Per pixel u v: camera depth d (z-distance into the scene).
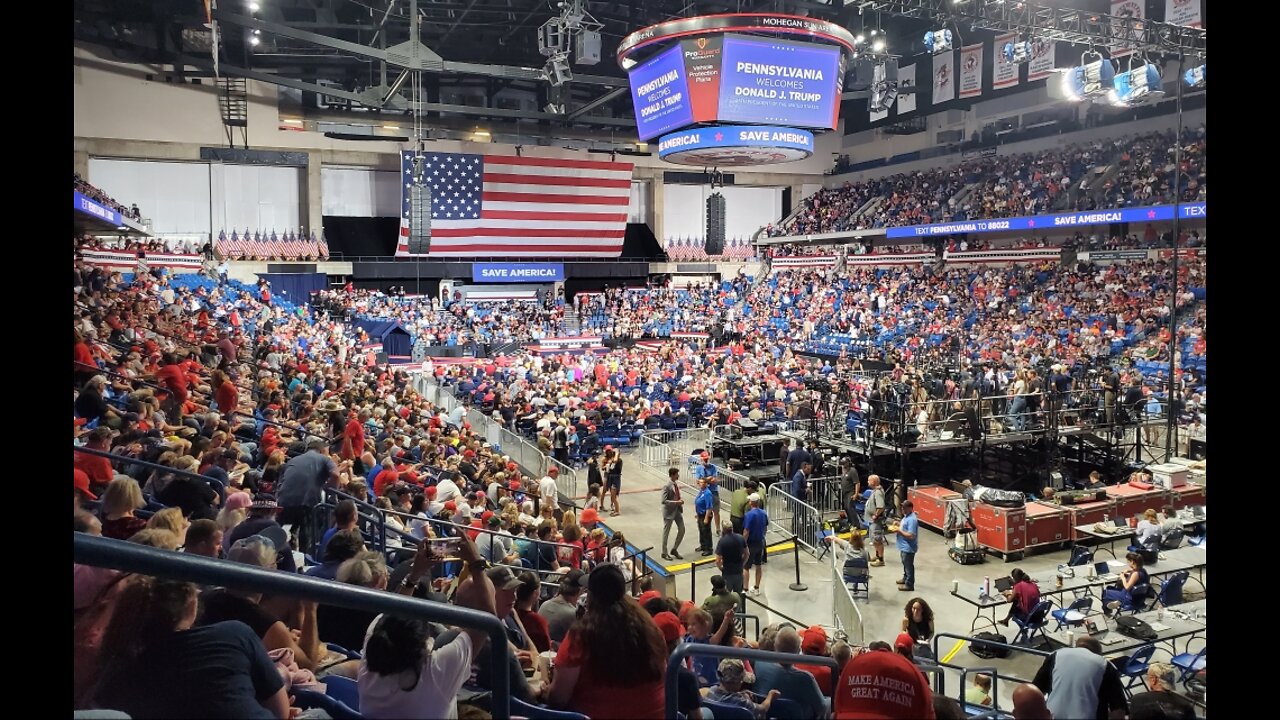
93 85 39.88
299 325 33.31
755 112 26.75
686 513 21.64
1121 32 28.02
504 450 24.00
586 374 33.50
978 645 13.08
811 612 15.02
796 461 20.23
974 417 20.20
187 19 38.34
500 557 10.10
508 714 3.04
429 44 46.38
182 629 3.25
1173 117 40.41
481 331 45.31
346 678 4.35
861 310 43.38
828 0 36.25
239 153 44.66
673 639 6.68
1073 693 6.34
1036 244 43.81
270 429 12.52
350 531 6.17
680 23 26.19
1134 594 12.98
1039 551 17.95
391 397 20.34
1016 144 48.81
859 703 3.52
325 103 48.06
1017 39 27.64
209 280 34.50
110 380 12.38
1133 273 35.94
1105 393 21.59
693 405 28.94
